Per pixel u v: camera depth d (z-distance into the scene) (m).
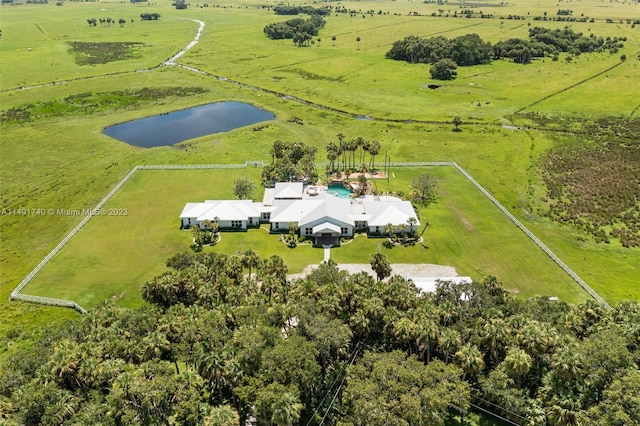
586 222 105.00
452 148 145.38
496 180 124.62
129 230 99.44
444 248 93.56
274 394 50.72
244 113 177.75
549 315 64.94
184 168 129.00
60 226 101.94
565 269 86.62
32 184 120.44
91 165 131.50
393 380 53.00
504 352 57.38
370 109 181.38
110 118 169.38
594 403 51.12
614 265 89.31
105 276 84.38
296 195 108.75
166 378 53.00
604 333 56.44
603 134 154.50
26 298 78.88
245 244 94.94
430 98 193.50
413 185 114.06
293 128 160.12
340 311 63.69
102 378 53.75
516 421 55.44
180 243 94.81
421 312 60.53
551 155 139.62
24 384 53.75
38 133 154.38
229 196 113.75
